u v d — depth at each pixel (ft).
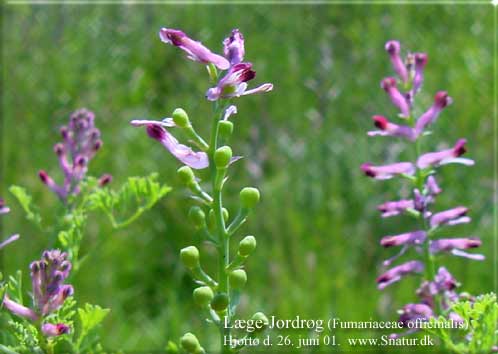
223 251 0.82
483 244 1.56
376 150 1.78
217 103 0.81
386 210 0.94
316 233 1.58
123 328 1.44
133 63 2.23
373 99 1.95
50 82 2.14
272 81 2.04
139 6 2.37
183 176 0.82
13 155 1.84
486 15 2.22
